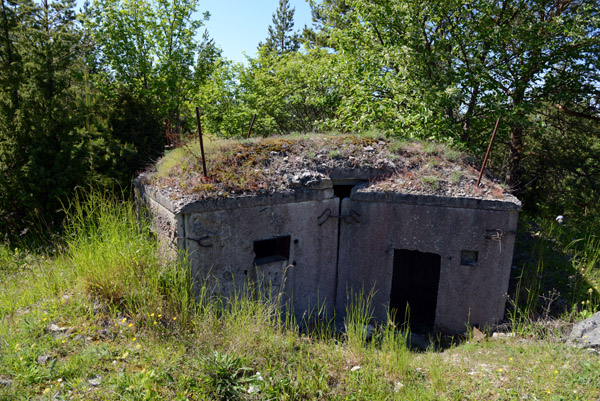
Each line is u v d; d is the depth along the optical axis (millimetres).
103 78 16312
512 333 5008
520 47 9047
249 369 3375
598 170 12766
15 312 4105
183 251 4672
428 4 8977
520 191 11633
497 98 8664
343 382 3553
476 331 5199
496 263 5305
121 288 4262
